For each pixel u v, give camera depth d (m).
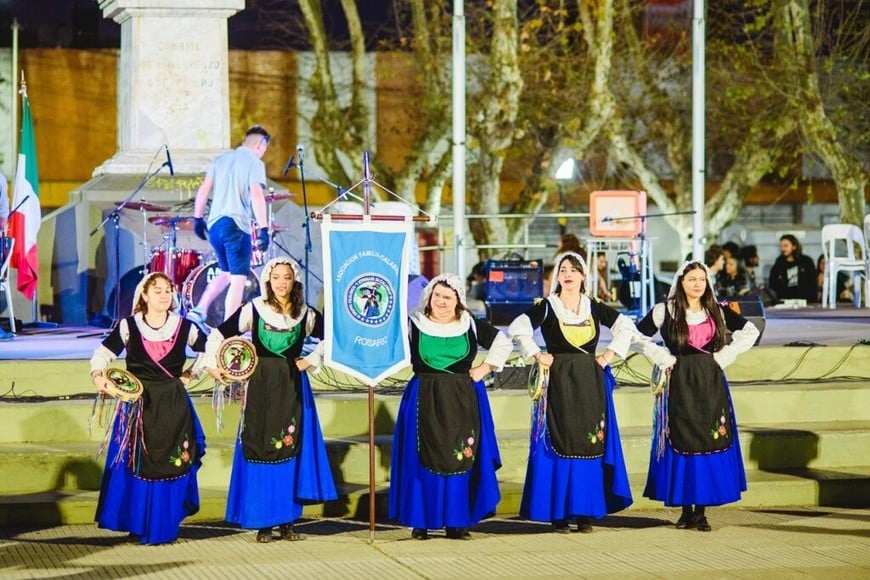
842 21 34.47
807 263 22.67
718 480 10.88
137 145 17.84
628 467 12.27
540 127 33.88
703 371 10.95
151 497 10.26
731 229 39.44
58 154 36.69
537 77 31.92
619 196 17.84
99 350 10.42
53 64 36.62
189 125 17.84
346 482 11.78
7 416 11.82
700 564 9.72
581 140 31.27
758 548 10.23
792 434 12.43
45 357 13.24
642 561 9.81
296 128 36.66
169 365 10.41
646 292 17.78
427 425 10.48
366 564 9.70
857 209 30.95
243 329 10.55
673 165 33.19
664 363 10.92
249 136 14.75
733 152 34.91
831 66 32.94
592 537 10.66
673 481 10.95
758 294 21.09
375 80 36.81
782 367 13.91
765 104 32.84
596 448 10.72
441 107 31.78
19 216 16.94
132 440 10.28
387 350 10.55
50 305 17.92
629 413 12.81
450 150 31.56
